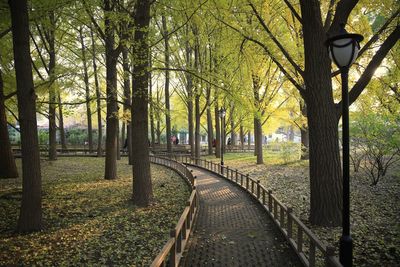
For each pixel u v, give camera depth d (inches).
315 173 371.6
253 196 563.5
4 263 287.3
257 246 317.4
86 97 633.6
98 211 457.7
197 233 362.6
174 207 486.9
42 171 845.8
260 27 466.0
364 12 476.7
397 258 280.4
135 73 474.3
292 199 531.2
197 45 874.8
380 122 595.5
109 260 294.8
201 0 466.0
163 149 1539.1
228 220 423.2
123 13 488.4
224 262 277.0
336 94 613.0
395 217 404.8
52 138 1127.0
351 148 762.8
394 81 564.7
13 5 357.1
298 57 537.6
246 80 546.0
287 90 856.9
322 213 366.9
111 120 721.6
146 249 319.9
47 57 948.6
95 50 668.7
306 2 366.9
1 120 692.7
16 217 425.1
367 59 496.7
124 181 698.2
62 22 645.9
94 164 1032.8
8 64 780.6
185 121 1958.7
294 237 334.3
